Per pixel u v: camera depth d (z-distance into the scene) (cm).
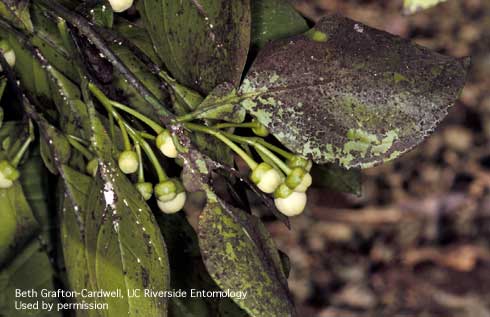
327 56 50
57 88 54
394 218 159
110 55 51
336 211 159
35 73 55
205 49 52
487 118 169
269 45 50
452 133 168
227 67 51
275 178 51
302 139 50
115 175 51
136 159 51
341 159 50
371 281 153
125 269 50
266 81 50
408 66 49
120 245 51
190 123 50
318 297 151
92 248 51
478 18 183
